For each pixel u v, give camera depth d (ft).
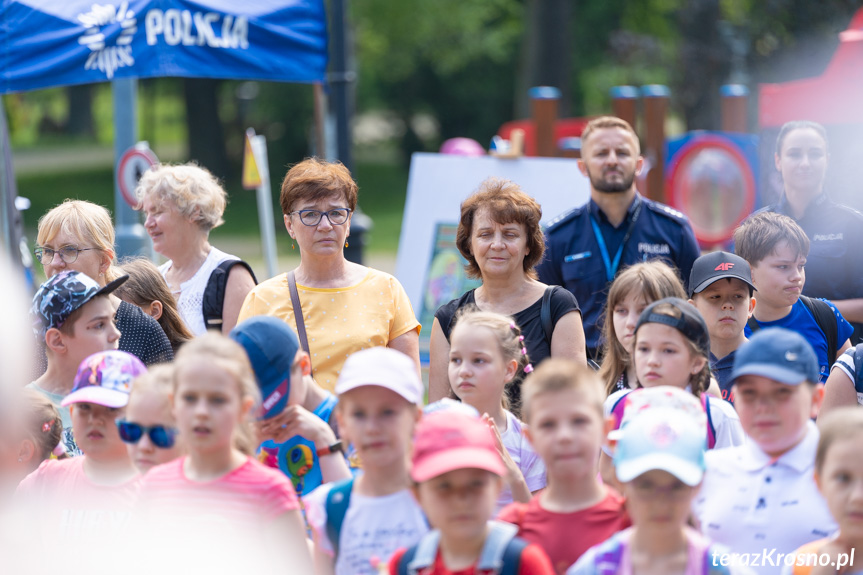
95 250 43.37
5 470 18.21
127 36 56.95
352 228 82.53
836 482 25.43
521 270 44.09
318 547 28.63
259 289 42.96
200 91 307.78
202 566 21.04
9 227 66.80
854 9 154.40
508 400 40.09
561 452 26.68
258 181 79.20
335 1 80.48
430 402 43.70
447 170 80.74
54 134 477.36
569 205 76.23
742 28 164.96
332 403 34.71
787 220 44.62
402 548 26.63
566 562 27.14
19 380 13.83
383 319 42.16
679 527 25.20
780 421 28.68
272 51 60.49
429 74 337.31
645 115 94.94
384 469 28.12
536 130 93.20
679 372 33.86
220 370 27.32
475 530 24.85
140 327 41.11
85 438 31.42
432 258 79.77
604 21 297.12
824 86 80.07
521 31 321.73
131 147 82.64
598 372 41.75
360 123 415.44
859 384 38.63
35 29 58.39
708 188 87.71
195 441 27.14
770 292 44.29
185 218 47.16
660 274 39.42
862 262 51.88
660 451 25.11
